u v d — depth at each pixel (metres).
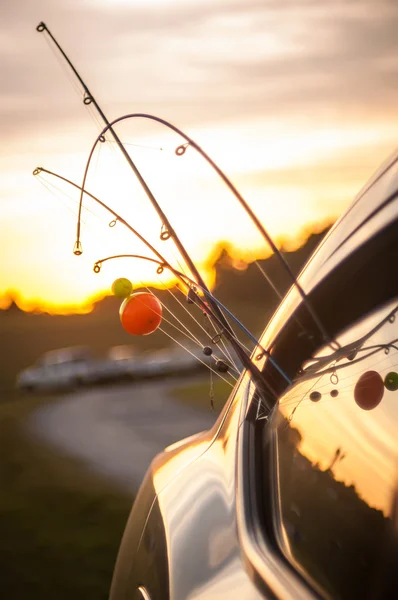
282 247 1.09
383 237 1.30
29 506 13.46
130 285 1.36
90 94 1.37
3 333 85.56
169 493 1.94
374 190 1.38
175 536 1.71
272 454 1.54
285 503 1.42
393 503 1.14
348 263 1.36
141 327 1.36
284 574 1.28
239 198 1.08
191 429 26.42
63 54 1.40
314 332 1.42
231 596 1.34
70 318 85.31
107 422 31.44
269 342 1.52
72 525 11.28
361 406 1.28
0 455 23.73
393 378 1.27
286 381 1.49
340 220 1.47
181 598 1.53
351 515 1.21
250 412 1.69
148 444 23.77
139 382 51.41
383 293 1.32
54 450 24.38
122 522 11.19
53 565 8.72
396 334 1.28
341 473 1.28
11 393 54.66
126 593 2.04
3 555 9.53
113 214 1.33
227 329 1.39
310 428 1.41
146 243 1.32
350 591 1.15
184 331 1.38
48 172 1.36
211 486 1.71
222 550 1.49
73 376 52.41
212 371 1.42
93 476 17.53
